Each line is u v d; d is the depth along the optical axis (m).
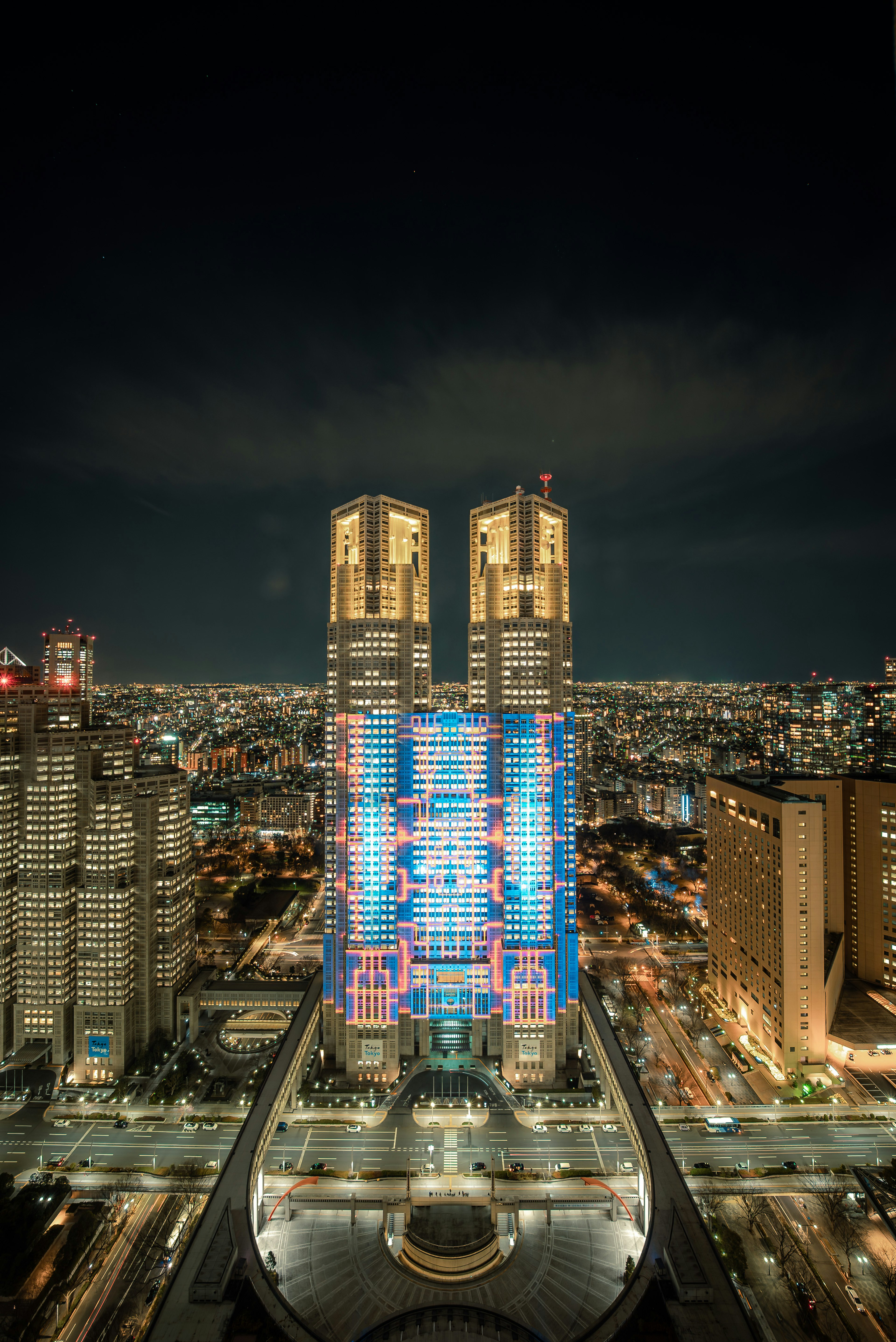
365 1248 189.38
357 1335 163.38
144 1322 168.25
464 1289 176.00
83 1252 185.62
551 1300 172.62
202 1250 167.12
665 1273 163.12
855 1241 187.88
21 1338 164.50
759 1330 163.25
